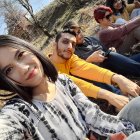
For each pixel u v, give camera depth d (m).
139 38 1.51
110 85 1.17
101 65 1.29
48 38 7.47
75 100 0.69
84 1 6.70
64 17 7.48
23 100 0.59
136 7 2.17
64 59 1.12
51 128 0.59
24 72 0.58
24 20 8.16
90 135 0.71
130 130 0.71
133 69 1.26
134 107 0.74
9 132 0.52
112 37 1.45
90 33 3.59
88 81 1.15
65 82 0.68
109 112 1.15
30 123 0.57
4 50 0.58
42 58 0.62
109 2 1.92
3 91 0.60
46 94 0.63
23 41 0.61
